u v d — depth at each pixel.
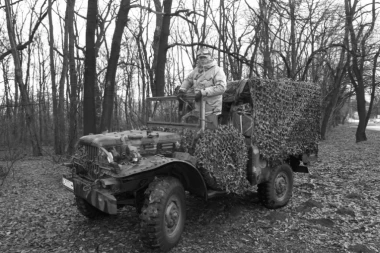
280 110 5.75
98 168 4.21
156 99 5.61
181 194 4.23
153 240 3.83
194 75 5.49
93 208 5.11
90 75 9.80
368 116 18.44
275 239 4.44
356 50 17.12
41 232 4.85
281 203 5.80
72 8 13.55
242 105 5.50
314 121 6.68
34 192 7.66
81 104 21.02
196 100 4.78
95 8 9.66
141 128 5.67
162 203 3.88
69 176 4.73
